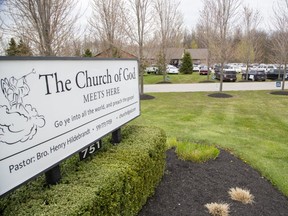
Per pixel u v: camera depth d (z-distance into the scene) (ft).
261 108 30.78
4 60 4.75
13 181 5.02
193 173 12.22
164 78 71.92
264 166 13.33
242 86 57.82
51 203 5.41
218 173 12.35
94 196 5.70
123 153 8.39
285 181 11.72
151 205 9.37
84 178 6.51
